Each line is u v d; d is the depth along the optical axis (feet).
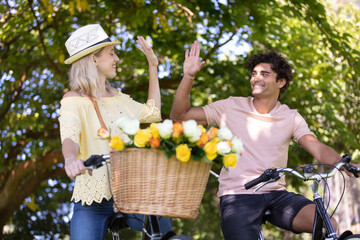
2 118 34.40
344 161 12.71
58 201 40.91
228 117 15.70
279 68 15.74
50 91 35.40
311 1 32.50
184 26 36.37
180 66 36.50
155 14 31.65
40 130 34.47
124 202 11.14
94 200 12.91
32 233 40.60
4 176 33.68
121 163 11.14
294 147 36.14
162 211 10.96
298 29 39.93
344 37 33.96
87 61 13.65
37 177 33.27
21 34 34.35
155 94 14.82
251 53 37.40
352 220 56.80
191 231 44.86
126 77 36.58
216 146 11.07
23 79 34.63
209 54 34.37
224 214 14.80
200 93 37.01
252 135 15.33
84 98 13.46
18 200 32.99
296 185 39.60
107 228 13.35
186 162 11.02
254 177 14.87
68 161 11.81
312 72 37.96
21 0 34.35
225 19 32.14
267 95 15.64
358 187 57.31
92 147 13.28
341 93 38.63
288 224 14.44
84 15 34.73
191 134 10.90
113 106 13.89
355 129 38.88
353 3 41.75
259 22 32.89
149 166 10.93
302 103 37.47
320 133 36.81
